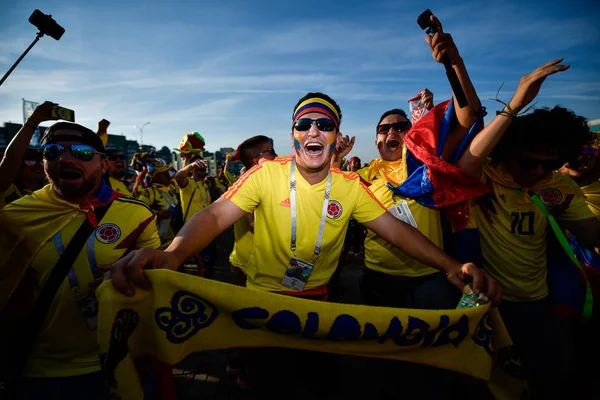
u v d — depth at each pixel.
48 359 1.64
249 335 1.37
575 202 2.06
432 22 1.62
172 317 1.27
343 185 1.74
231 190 1.65
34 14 2.32
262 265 1.80
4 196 2.71
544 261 2.15
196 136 5.77
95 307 1.63
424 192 2.11
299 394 1.82
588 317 2.09
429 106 2.76
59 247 1.67
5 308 1.61
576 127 1.94
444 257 1.58
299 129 1.67
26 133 2.13
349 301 4.84
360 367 3.25
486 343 1.53
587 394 2.34
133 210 1.84
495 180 2.13
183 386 3.01
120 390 1.15
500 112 1.68
